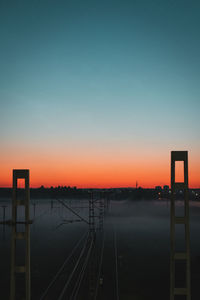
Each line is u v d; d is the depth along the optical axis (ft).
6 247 288.92
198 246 277.44
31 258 233.55
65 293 139.54
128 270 186.39
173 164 49.47
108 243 288.92
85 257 228.63
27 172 53.11
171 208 49.65
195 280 164.25
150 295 139.23
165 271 185.88
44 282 162.50
